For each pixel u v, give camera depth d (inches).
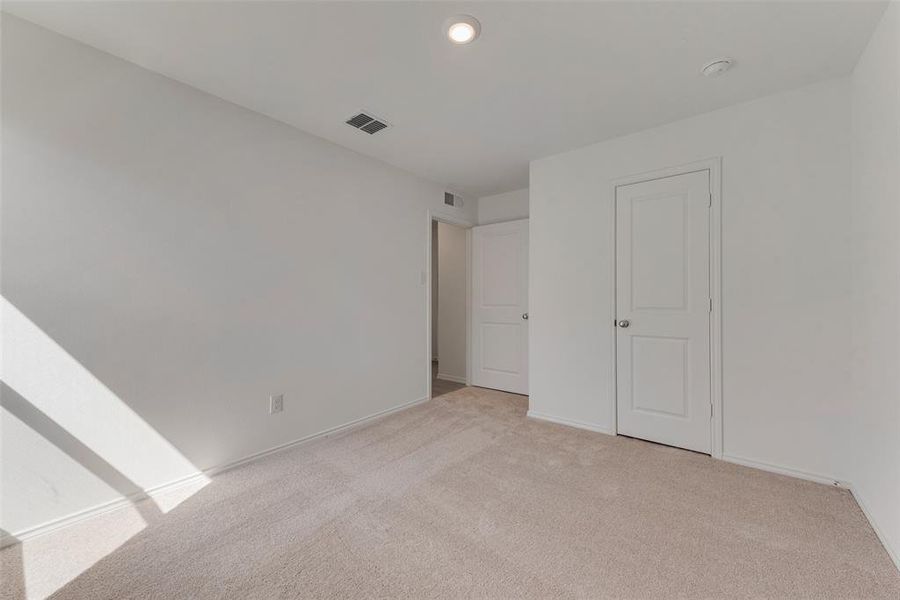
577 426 118.3
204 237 85.0
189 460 82.4
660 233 103.3
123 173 73.7
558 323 122.6
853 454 77.6
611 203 111.7
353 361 119.2
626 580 54.2
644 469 88.7
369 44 69.7
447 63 75.4
